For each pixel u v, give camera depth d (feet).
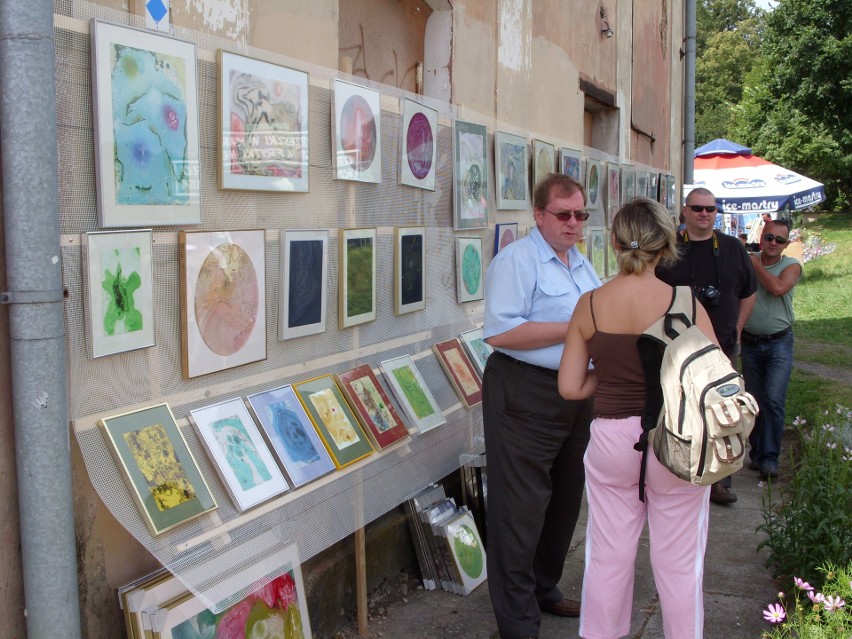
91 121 7.34
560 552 12.10
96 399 7.52
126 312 7.68
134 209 7.68
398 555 12.98
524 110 18.31
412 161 12.73
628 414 9.27
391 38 14.49
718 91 175.22
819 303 52.54
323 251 10.59
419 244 13.05
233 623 8.75
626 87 27.09
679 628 9.30
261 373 9.69
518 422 10.83
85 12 7.25
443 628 11.82
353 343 11.54
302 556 9.78
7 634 7.11
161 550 7.84
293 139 9.86
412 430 12.30
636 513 9.47
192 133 8.30
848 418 18.45
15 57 6.60
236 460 8.89
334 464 10.42
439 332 14.01
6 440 7.04
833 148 98.63
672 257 9.36
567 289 11.09
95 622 7.81
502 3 17.03
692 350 8.59
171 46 8.00
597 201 22.27
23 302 6.75
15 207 6.71
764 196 48.44
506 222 16.61
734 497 17.39
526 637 10.87
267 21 9.91
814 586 12.41
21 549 7.17
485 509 14.66
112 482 7.53
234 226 9.09
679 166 37.93
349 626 11.70
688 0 37.17
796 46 96.99
